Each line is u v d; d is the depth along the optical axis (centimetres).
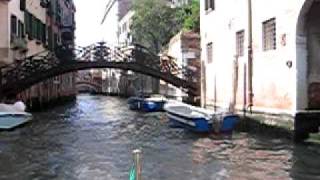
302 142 1511
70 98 5512
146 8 4281
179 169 1151
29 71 2664
